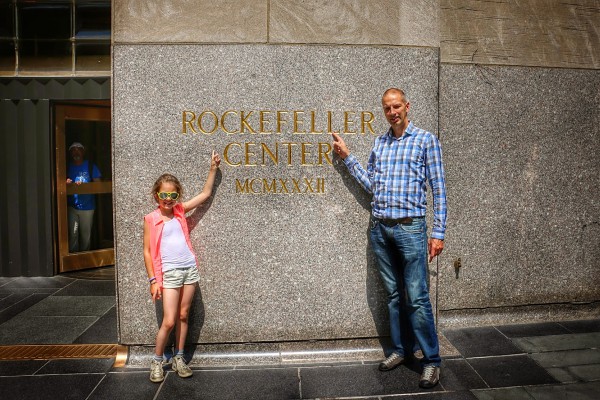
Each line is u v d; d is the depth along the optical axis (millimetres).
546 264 4637
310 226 3857
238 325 3861
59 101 6816
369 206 3875
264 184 3818
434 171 3316
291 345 3900
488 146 4484
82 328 4633
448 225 4469
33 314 5090
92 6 6637
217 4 3746
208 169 3781
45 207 6766
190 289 3590
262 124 3793
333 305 3896
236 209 3816
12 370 3693
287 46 3785
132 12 3715
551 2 4559
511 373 3521
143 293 3803
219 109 3771
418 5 3867
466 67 4426
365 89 3844
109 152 7535
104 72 6652
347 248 3883
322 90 3814
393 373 3570
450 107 4422
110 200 7602
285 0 3777
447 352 3885
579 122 4645
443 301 4496
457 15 4406
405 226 3359
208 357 3826
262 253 3842
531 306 4645
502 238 4547
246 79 3775
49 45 6648
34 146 6719
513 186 4543
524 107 4531
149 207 3762
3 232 6773
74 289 6133
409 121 3611
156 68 3725
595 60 4660
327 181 3850
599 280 4758
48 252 6781
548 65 4562
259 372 3625
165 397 3246
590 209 4703
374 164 3557
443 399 3164
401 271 3646
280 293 3871
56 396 3277
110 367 3734
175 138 3754
